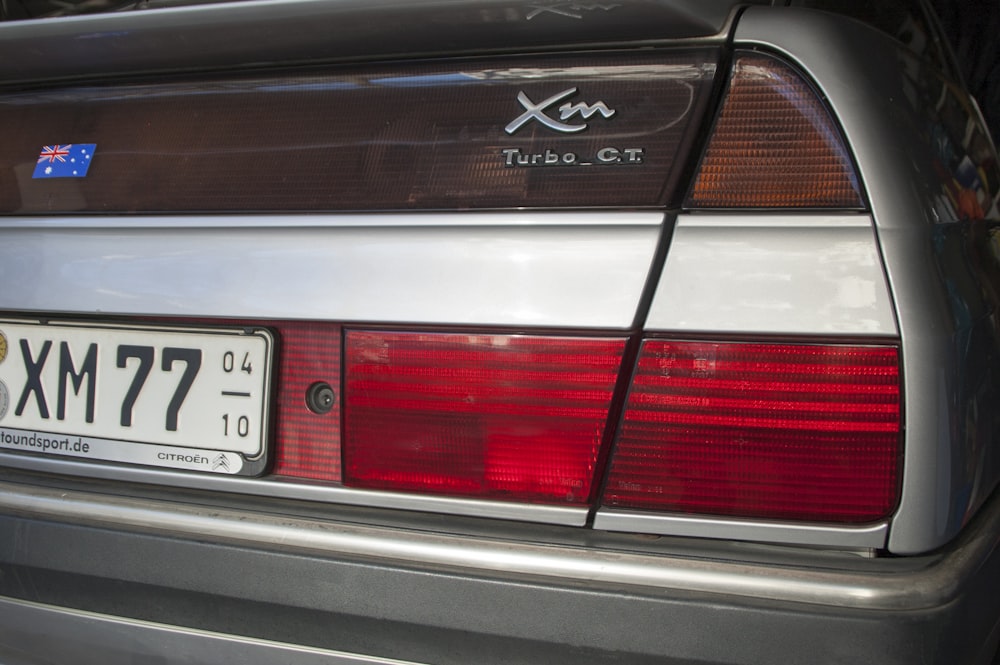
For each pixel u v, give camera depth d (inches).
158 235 57.4
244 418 55.6
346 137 55.7
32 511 59.5
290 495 55.2
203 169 58.1
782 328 47.1
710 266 48.0
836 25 50.3
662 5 47.8
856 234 46.8
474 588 50.2
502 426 51.3
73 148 62.0
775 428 47.8
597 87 52.1
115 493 58.9
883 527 47.1
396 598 51.5
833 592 46.6
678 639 47.7
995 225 67.6
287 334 54.8
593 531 50.9
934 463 46.5
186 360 56.9
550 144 51.6
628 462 49.8
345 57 57.2
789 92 49.3
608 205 49.6
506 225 50.6
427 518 53.1
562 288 49.5
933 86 58.7
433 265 51.6
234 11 52.8
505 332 50.4
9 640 61.6
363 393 53.3
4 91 66.1
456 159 52.9
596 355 49.2
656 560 48.9
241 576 54.2
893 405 46.4
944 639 46.5
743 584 47.5
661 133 50.2
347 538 52.9
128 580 56.9
